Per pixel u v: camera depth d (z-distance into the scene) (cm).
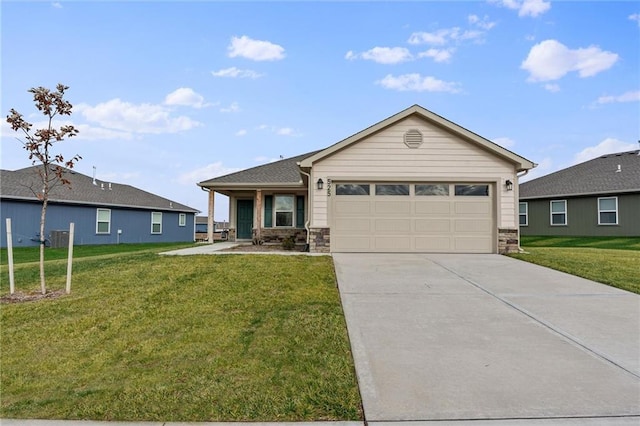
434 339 486
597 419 312
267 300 636
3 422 312
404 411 323
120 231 2370
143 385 370
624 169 1998
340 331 505
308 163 1218
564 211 2064
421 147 1217
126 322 546
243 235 1828
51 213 2002
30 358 440
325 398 343
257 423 308
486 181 1211
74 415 321
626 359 427
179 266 880
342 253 1182
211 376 386
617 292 707
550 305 629
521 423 306
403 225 1213
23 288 734
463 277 826
